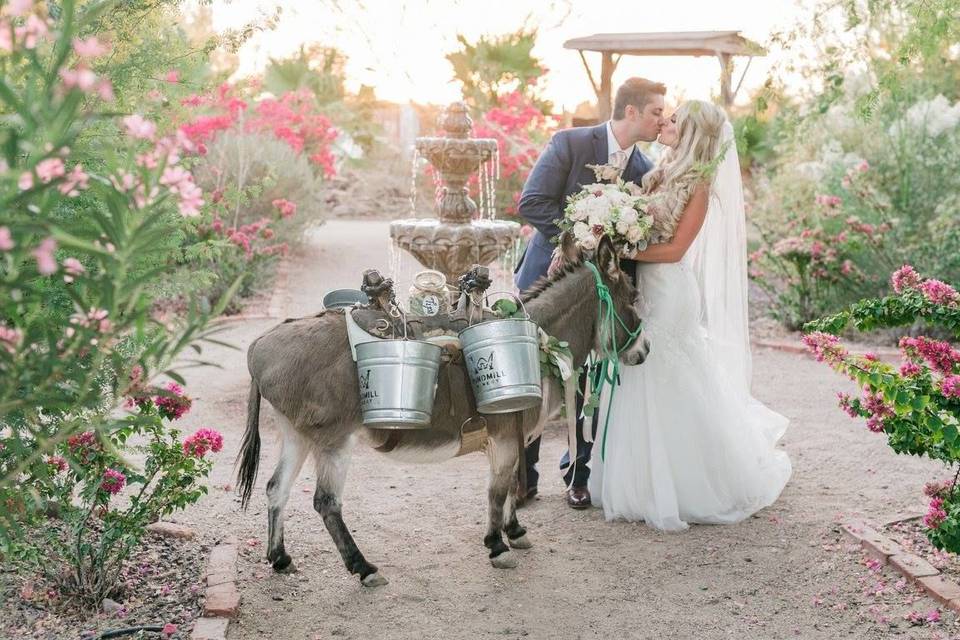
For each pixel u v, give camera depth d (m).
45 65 2.94
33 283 2.77
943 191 9.63
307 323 3.94
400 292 8.58
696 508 4.76
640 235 4.27
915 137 9.78
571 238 4.36
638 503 4.79
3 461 3.12
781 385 7.55
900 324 4.43
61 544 3.75
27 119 2.07
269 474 5.46
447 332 3.96
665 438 4.73
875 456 5.83
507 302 4.04
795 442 6.12
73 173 2.16
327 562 4.29
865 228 9.23
